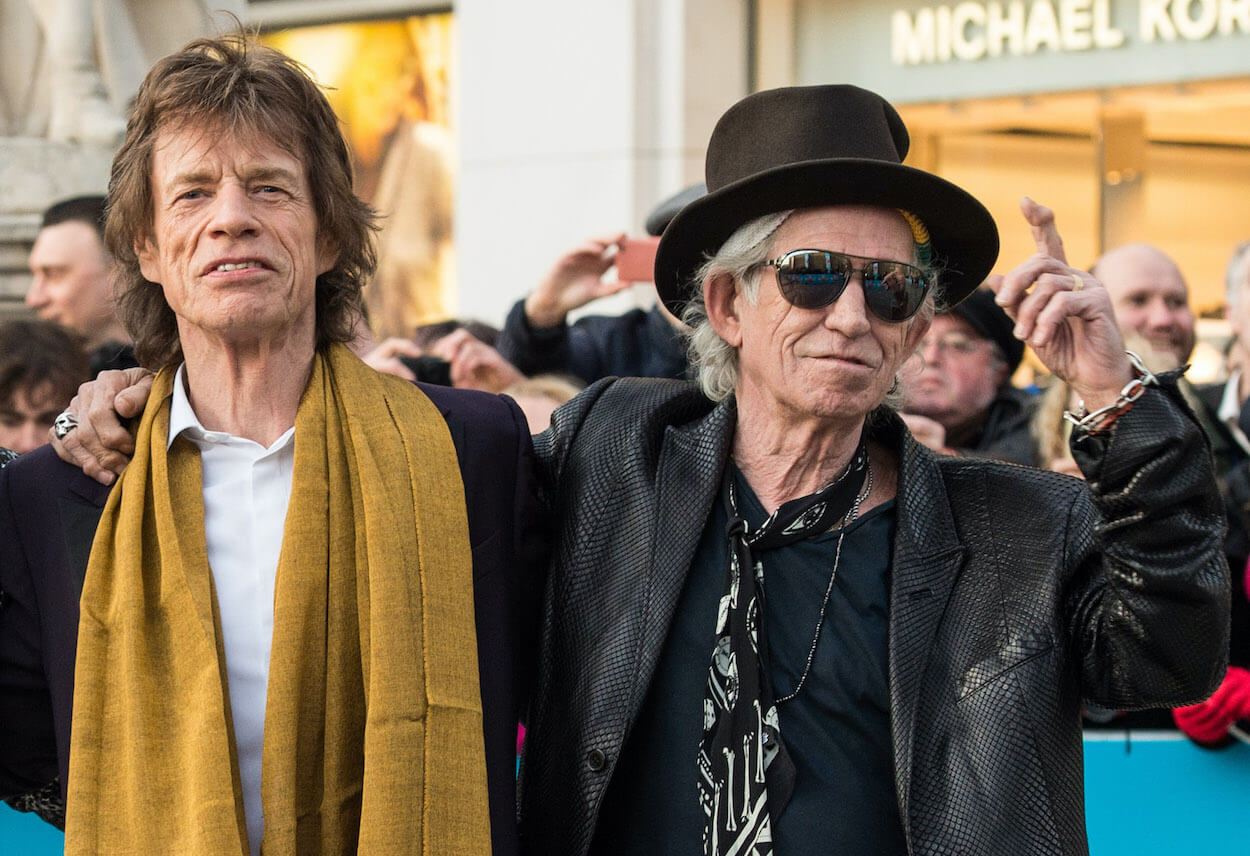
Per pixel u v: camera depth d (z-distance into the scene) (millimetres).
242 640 2348
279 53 2430
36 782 2496
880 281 2373
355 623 2357
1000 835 2240
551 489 2668
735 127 2510
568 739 2459
